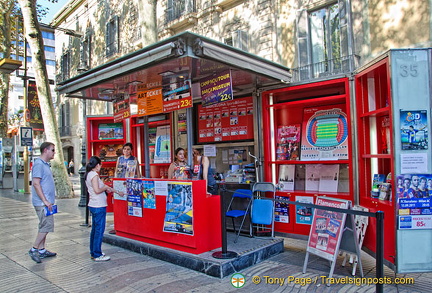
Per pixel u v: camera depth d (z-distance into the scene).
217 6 10.84
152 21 9.62
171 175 6.26
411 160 4.06
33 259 5.08
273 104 6.58
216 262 4.35
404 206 4.03
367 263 4.93
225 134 7.31
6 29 18.00
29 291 4.02
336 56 8.23
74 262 5.07
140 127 9.49
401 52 4.12
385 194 4.70
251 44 9.87
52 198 5.25
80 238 6.58
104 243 6.17
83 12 20.97
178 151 6.27
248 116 6.98
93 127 9.84
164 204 5.20
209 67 5.19
